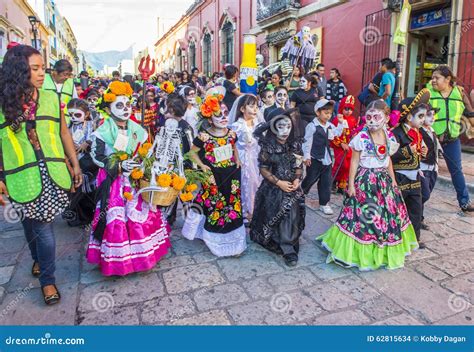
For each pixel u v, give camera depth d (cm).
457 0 690
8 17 995
